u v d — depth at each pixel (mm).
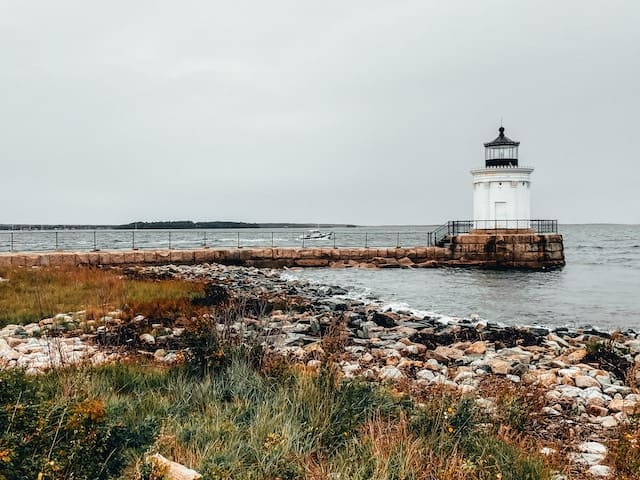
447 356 12875
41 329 13594
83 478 4543
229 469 5066
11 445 4414
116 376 8305
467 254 45594
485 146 46625
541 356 13305
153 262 41188
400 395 7820
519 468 5586
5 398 5637
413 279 36906
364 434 6336
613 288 31703
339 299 24672
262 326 11484
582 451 6914
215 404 7133
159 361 10391
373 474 5199
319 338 14352
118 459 5066
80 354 10500
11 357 10602
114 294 19562
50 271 26250
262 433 6105
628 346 14578
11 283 21641
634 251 74750
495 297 27719
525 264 44156
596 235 157375
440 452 5914
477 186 46281
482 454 5730
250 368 8508
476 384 10156
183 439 5902
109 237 140250
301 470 5270
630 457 5938
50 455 4523
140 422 6051
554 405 8883
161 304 17578
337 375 8117
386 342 14664
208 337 9219
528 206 45781
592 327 19281
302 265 45594
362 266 45406
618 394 9664
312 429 6340
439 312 22781
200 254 42875
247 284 29266
